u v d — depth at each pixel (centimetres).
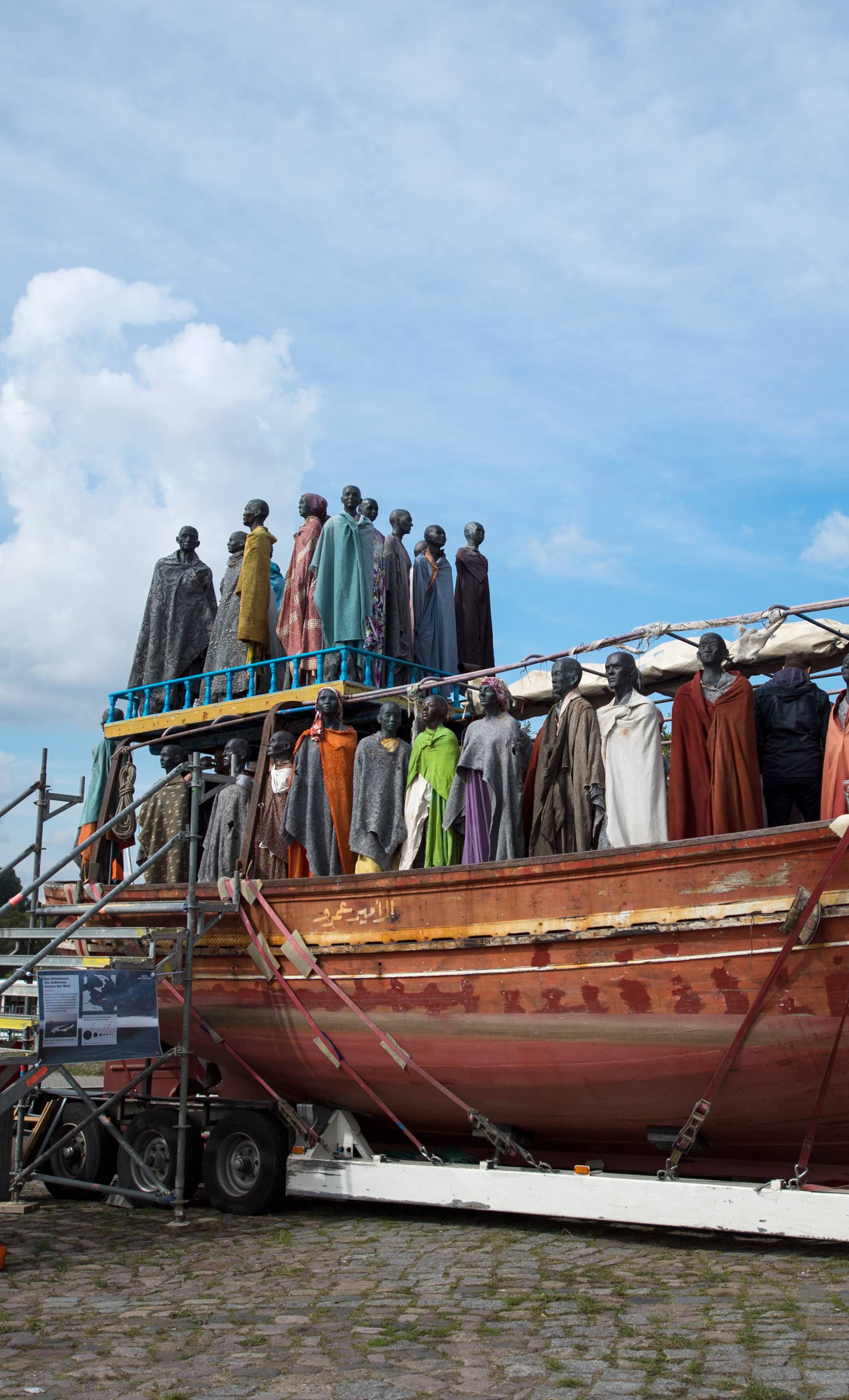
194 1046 1030
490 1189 805
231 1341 575
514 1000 805
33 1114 1109
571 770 870
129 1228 879
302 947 909
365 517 1241
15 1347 571
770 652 960
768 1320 571
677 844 735
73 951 1134
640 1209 734
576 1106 812
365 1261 745
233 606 1315
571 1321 588
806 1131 743
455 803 923
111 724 1261
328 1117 938
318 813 1016
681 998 738
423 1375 513
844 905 680
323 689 1039
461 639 1370
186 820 1175
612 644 893
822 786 776
